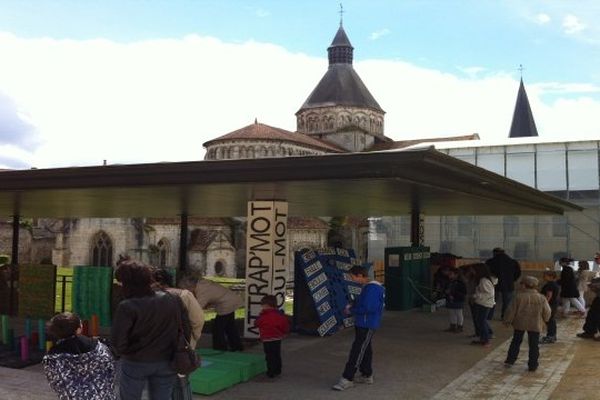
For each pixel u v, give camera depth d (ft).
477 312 40.11
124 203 56.13
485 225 149.69
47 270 52.85
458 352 37.45
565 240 141.69
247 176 32.50
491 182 38.27
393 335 43.68
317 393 27.07
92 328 37.81
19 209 66.90
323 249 48.75
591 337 43.27
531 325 32.45
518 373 31.94
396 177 28.66
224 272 172.14
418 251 63.05
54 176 38.78
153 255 167.22
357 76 263.90
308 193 41.37
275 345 29.81
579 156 143.84
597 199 140.77
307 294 44.62
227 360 30.48
